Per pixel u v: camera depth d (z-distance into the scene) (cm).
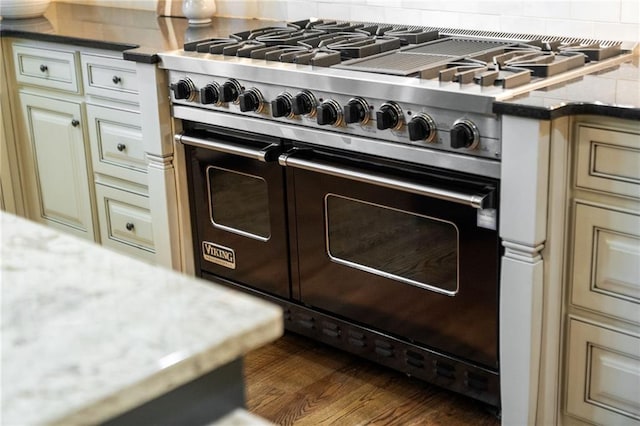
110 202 340
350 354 282
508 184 207
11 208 376
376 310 255
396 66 243
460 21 292
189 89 279
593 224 207
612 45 254
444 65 235
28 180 373
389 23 311
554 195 205
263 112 263
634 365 210
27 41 344
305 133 254
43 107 350
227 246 292
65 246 126
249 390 264
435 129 221
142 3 396
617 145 197
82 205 352
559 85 217
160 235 306
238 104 269
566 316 219
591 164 203
